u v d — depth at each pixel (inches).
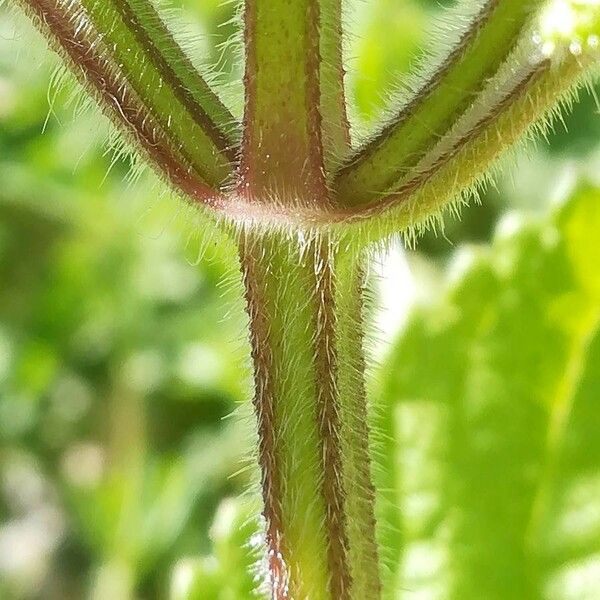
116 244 7.7
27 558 7.7
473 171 2.3
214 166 2.4
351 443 2.6
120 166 7.7
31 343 7.9
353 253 2.5
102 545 7.0
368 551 2.6
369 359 2.8
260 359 2.5
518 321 4.1
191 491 7.0
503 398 4.1
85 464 7.8
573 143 6.4
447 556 4.0
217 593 3.8
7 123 7.6
